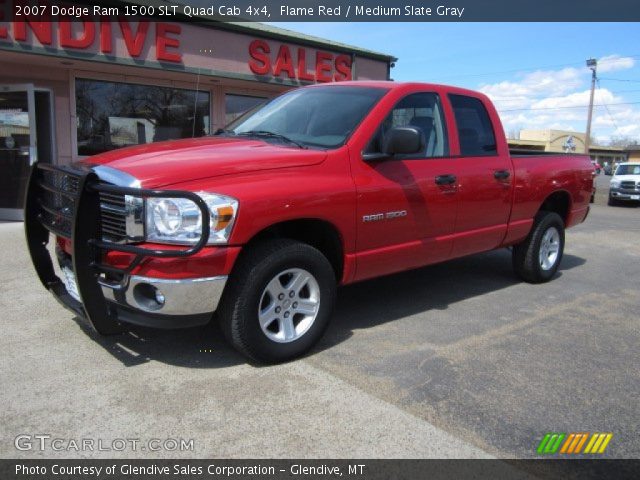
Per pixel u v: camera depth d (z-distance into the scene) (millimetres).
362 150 4098
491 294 5770
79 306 3744
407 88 4574
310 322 3867
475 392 3438
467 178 4902
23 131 9484
